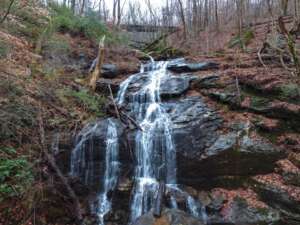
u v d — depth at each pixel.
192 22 27.81
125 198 8.36
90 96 10.80
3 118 7.80
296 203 7.64
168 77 12.13
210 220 7.77
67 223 7.62
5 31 10.48
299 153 8.84
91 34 15.47
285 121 9.57
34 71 10.56
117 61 14.71
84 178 8.52
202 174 8.69
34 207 7.34
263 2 26.80
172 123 9.62
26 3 12.30
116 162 8.84
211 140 9.12
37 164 7.82
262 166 8.73
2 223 6.84
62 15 15.43
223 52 16.19
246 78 10.82
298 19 12.76
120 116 9.95
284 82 10.30
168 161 8.92
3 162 7.46
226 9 29.95
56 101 9.91
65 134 8.90
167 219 6.96
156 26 29.36
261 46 14.84
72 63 13.05
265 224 7.47
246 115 9.95
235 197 8.15
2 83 8.22
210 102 10.63
